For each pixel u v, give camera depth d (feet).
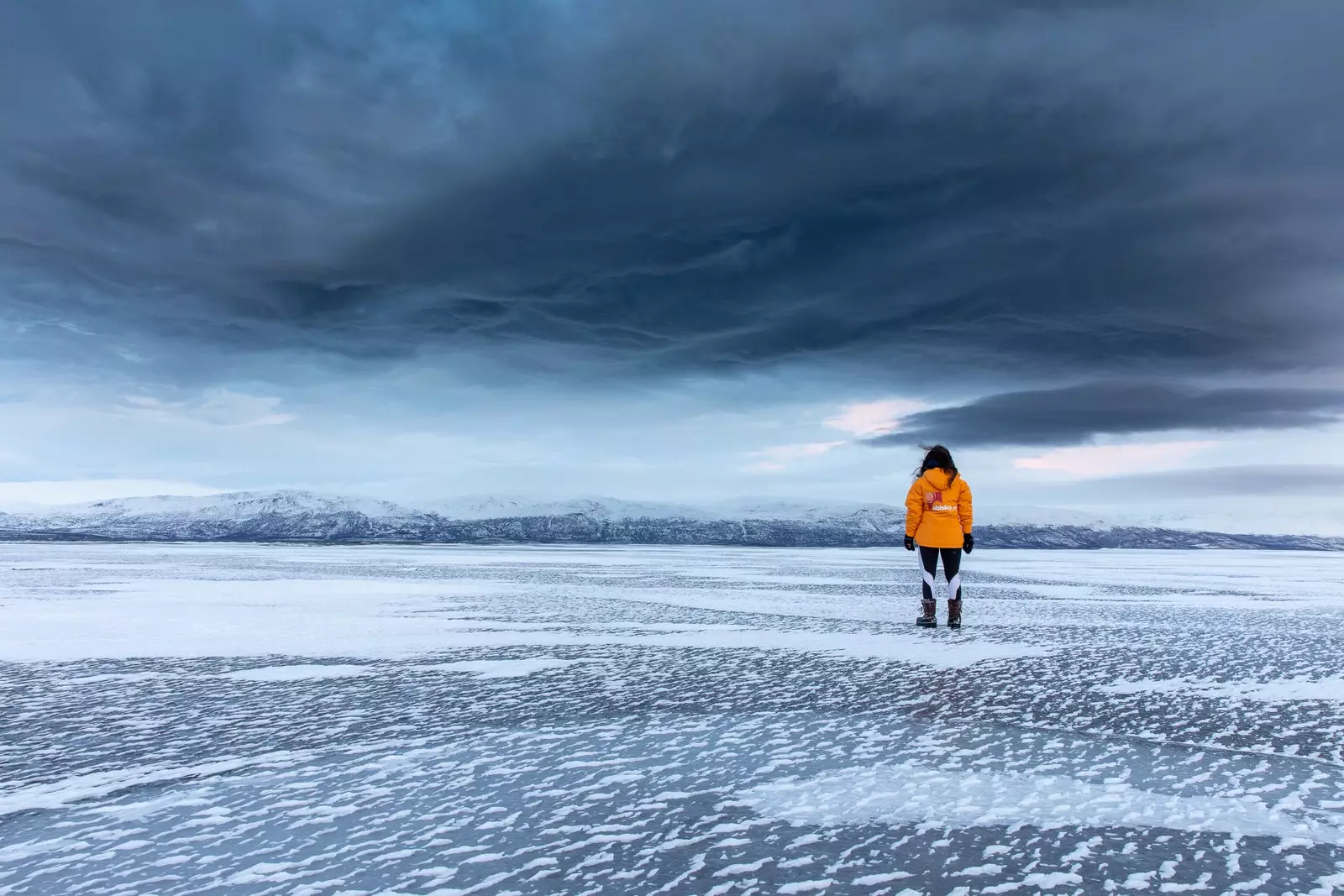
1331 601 46.83
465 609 40.32
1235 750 14.80
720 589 54.54
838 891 8.95
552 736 15.69
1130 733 15.98
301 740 15.51
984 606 42.91
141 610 39.11
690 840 10.44
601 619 36.01
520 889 8.96
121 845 10.30
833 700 19.08
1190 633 31.37
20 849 10.18
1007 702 18.78
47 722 17.04
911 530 33.81
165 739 15.62
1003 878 9.32
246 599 45.52
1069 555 160.56
